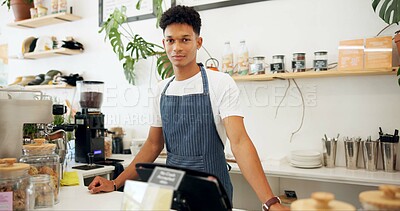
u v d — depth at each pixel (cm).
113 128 319
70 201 130
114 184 149
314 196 71
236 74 272
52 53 374
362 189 229
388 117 227
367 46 215
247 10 275
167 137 160
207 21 293
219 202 81
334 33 242
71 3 380
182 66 149
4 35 445
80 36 376
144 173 90
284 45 260
